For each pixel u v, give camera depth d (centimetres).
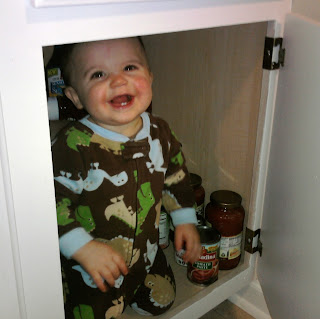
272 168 89
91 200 80
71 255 77
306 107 76
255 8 73
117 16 55
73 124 81
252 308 108
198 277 98
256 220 96
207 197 117
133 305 94
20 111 51
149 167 84
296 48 76
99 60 74
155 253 92
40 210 57
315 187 76
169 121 121
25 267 59
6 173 52
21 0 47
